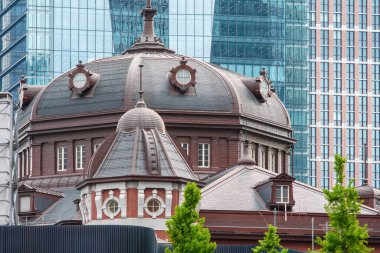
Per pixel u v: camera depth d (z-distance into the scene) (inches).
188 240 4549.7
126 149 5575.8
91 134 6397.6
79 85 6451.8
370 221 5807.1
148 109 5708.7
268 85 6614.2
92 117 6392.7
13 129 5378.9
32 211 6250.0
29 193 6274.6
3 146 5246.1
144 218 5482.3
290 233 5708.7
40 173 6491.1
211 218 5669.3
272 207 5772.6
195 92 6397.6
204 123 6343.5
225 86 6437.0
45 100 6535.4
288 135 6643.7
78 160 6417.3
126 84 6392.7
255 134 6461.6
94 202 5551.2
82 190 5629.9
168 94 6373.0
